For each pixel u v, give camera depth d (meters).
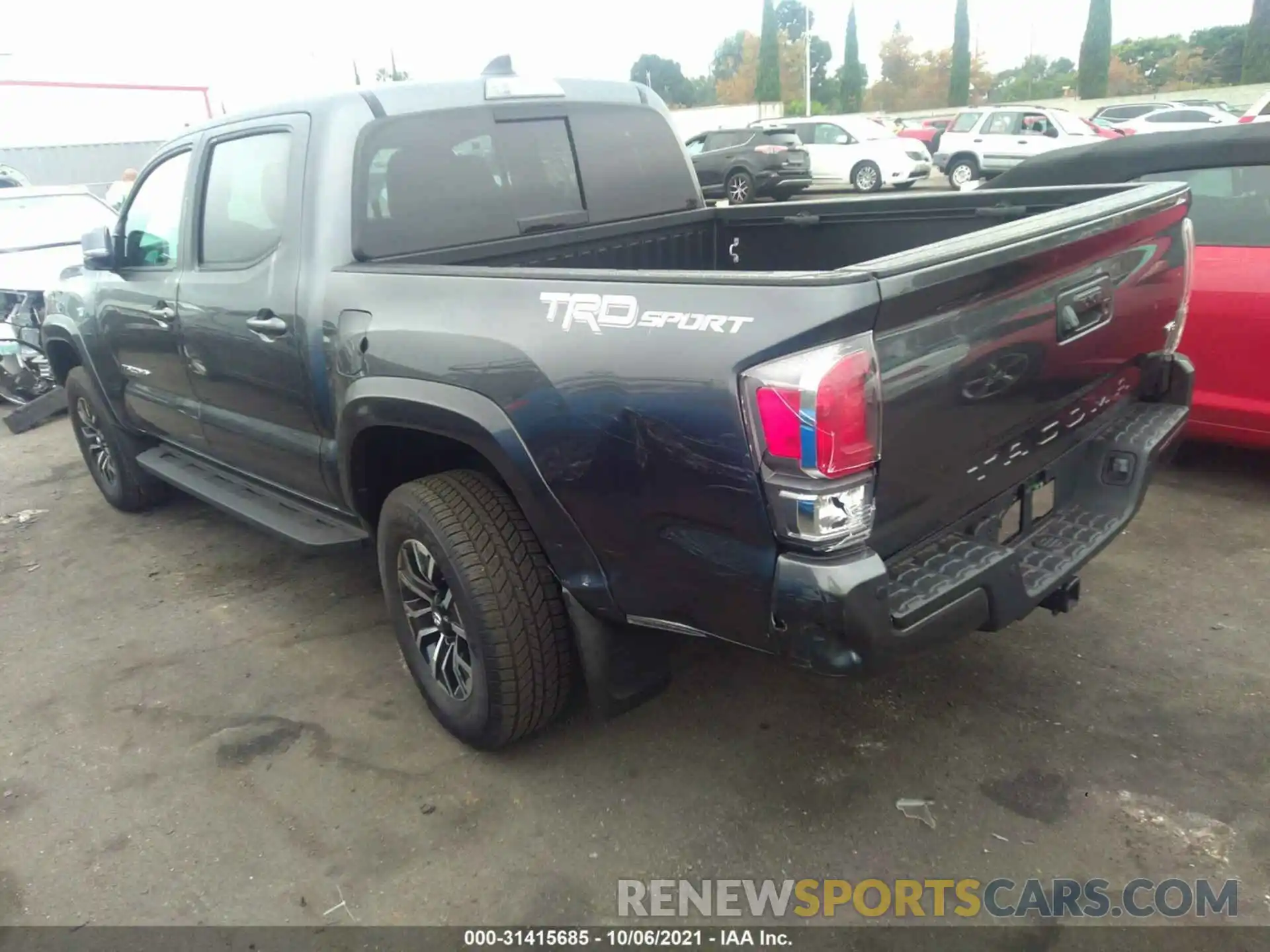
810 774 2.73
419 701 3.24
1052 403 2.51
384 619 3.86
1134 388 2.99
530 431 2.30
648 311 2.06
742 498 1.96
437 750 2.96
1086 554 2.55
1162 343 2.97
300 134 3.04
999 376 2.23
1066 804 2.54
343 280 2.85
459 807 2.70
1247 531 4.02
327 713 3.20
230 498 3.95
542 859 2.48
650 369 2.04
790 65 62.69
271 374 3.23
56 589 4.35
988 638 3.33
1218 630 3.29
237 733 3.12
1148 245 2.71
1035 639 3.31
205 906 2.40
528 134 3.41
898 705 3.01
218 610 4.02
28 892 2.48
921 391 2.00
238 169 3.33
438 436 2.84
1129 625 3.36
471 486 2.69
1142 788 2.57
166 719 3.23
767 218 3.96
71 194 9.36
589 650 2.49
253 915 2.36
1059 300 2.37
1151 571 3.73
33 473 6.20
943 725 2.90
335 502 3.34
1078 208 2.54
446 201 3.17
